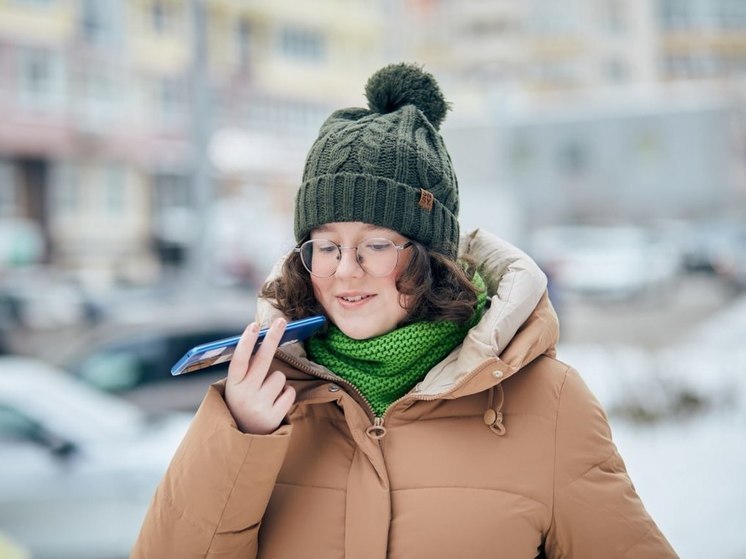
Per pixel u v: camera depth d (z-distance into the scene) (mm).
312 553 1439
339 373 1562
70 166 28812
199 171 12914
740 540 4469
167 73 31188
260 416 1416
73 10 28172
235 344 1418
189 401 5961
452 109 1753
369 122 1571
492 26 47094
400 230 1526
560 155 26312
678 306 17219
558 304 15336
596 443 1486
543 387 1510
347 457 1500
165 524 1412
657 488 5492
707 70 45156
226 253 21938
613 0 45844
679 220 25656
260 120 37000
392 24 42969
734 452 6160
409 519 1417
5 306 16234
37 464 4156
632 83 45812
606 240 19391
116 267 28609
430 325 1521
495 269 1646
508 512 1412
